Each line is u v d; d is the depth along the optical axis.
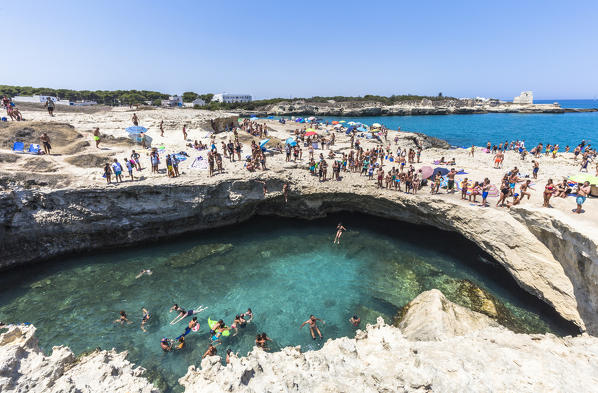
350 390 8.52
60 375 9.93
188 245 23.19
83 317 16.42
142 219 22.48
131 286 18.84
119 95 113.88
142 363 13.81
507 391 8.01
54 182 21.14
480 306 16.39
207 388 9.83
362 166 28.81
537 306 16.67
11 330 10.72
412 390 8.20
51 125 30.59
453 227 21.91
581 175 18.27
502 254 18.58
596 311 13.60
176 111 49.56
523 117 126.25
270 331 15.62
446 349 10.41
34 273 19.88
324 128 62.41
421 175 25.30
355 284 19.08
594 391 8.03
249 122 44.97
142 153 29.19
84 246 21.98
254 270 20.44
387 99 164.12
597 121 103.06
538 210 16.42
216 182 23.50
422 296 16.38
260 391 8.74
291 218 27.47
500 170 30.81
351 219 27.12
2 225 19.42
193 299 17.86
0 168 21.56
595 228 13.98
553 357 9.62
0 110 37.53
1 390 8.48
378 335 12.61
